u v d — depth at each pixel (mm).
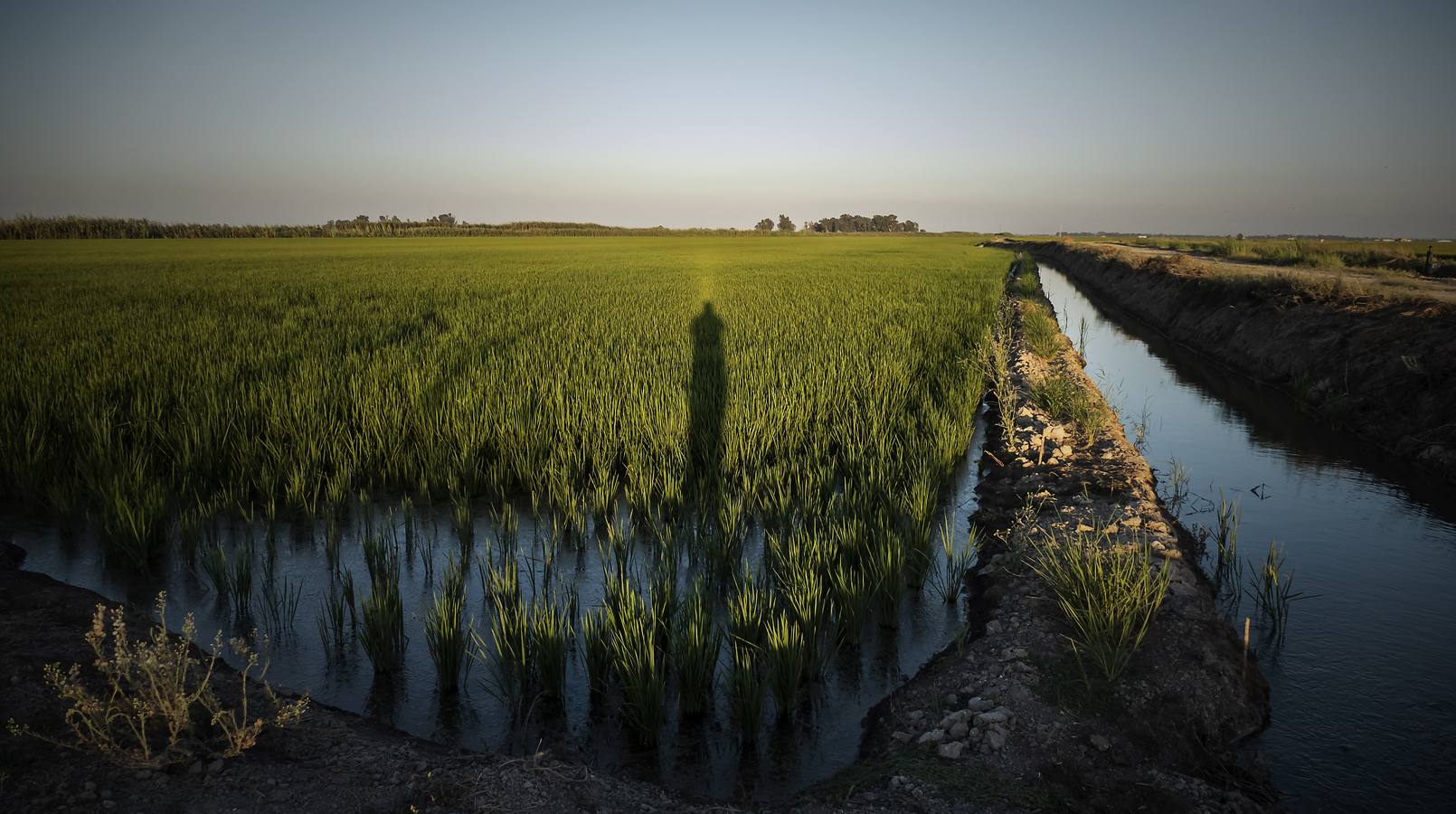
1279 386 14016
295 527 7301
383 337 14625
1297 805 3865
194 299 21375
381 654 4945
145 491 7016
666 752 4320
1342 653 5281
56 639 4809
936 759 3920
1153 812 3600
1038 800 3625
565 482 7641
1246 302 17391
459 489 8094
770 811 3734
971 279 30750
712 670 4695
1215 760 4102
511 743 4375
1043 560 5770
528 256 50719
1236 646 5070
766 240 105438
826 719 4652
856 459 8258
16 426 8578
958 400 10500
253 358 12367
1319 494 8594
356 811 3398
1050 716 4199
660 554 6473
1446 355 10352
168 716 3668
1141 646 4789
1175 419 12141
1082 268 42625
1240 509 8117
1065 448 9078
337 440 8469
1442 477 8961
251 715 4211
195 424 8562
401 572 6504
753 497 7535
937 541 7199
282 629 5539
